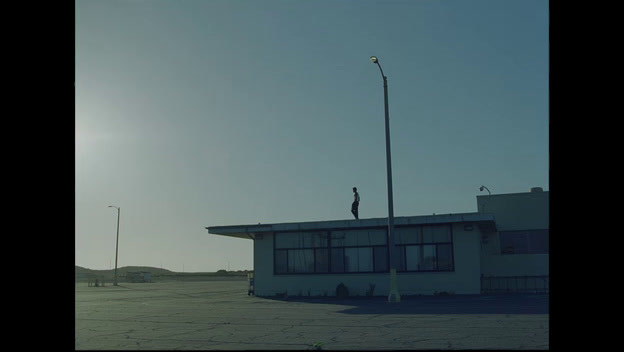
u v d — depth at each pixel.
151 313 19.89
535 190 34.31
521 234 33.94
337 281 31.11
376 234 30.84
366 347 10.19
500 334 11.64
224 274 145.50
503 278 32.88
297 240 32.16
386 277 30.38
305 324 14.79
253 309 21.34
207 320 16.61
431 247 29.91
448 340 10.89
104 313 20.02
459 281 29.19
